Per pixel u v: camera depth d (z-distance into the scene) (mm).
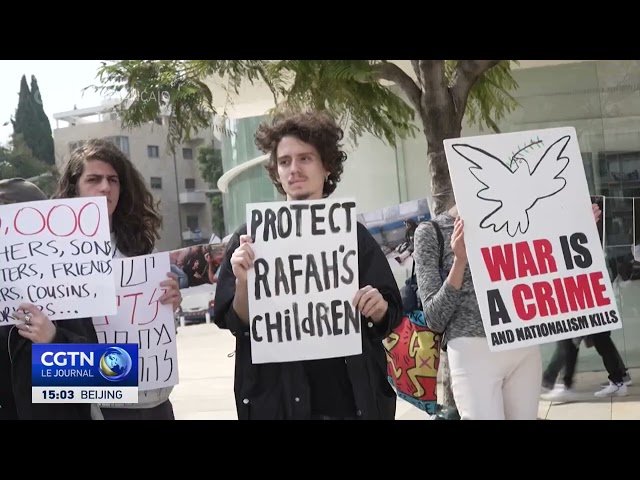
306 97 5684
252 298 3432
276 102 5980
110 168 3885
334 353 3447
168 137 6191
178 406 7621
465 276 3645
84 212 3689
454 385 3678
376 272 3549
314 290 3457
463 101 5254
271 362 3477
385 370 3582
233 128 9250
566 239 3611
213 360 10234
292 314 3447
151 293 3891
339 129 3641
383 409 3529
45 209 3693
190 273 5168
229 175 9547
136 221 4027
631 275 7598
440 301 3572
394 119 6262
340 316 3461
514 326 3543
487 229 3561
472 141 3584
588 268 3611
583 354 7605
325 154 3561
